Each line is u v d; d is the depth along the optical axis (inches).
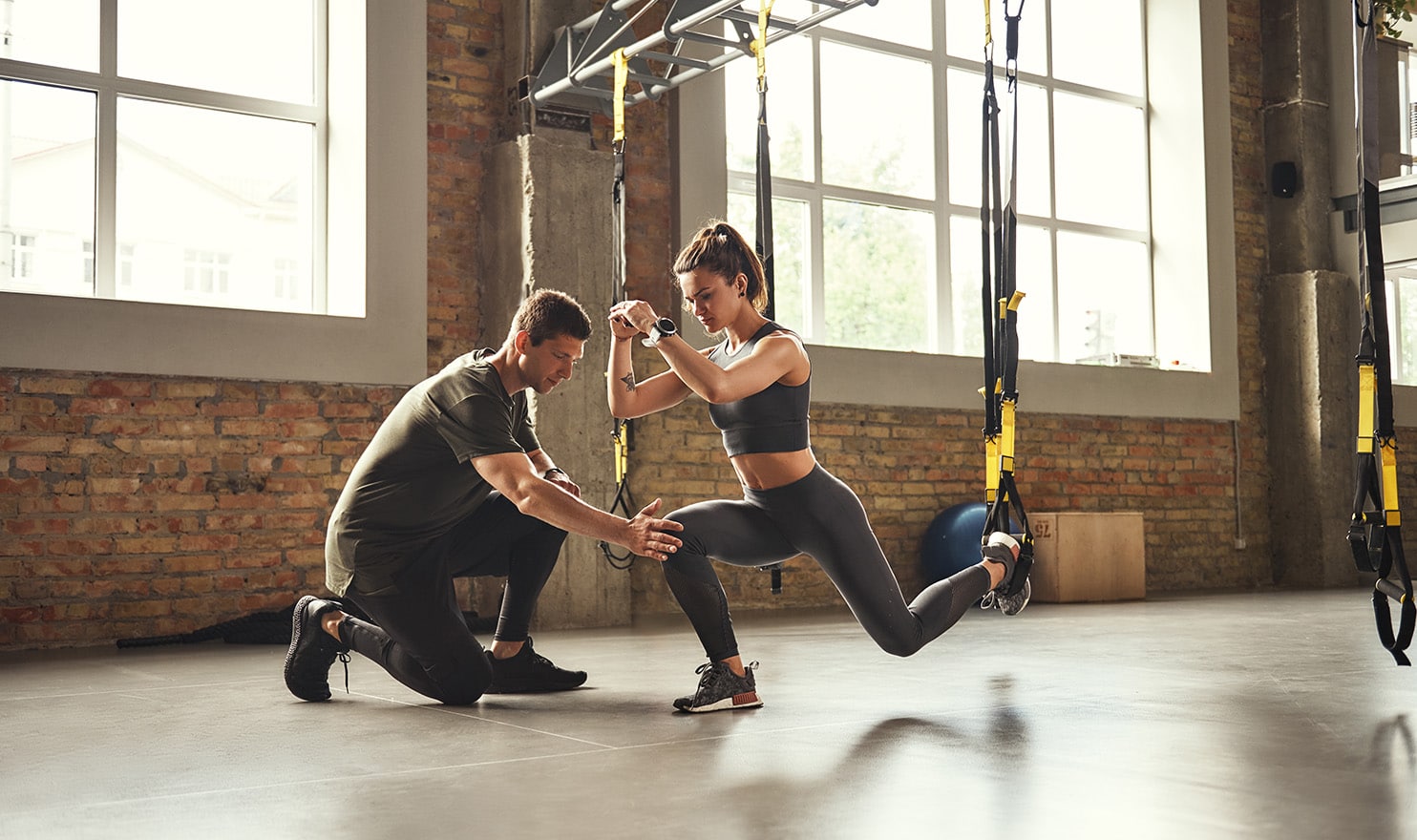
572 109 261.9
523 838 72.6
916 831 73.4
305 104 251.8
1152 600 304.8
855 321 318.0
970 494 322.0
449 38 259.4
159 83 238.1
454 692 128.0
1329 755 97.0
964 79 341.7
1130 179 374.0
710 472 278.5
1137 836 72.1
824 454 299.0
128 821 78.4
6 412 211.3
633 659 180.4
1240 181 376.8
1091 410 341.4
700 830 74.1
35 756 102.8
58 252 228.4
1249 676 149.9
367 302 243.8
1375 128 112.4
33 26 227.8
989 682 146.3
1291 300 373.7
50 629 212.8
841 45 320.5
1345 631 213.3
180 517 225.1
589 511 114.7
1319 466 366.6
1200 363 364.8
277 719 122.0
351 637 132.8
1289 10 378.6
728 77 300.5
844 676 153.3
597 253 260.5
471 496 126.8
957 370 320.2
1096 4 369.1
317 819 78.2
